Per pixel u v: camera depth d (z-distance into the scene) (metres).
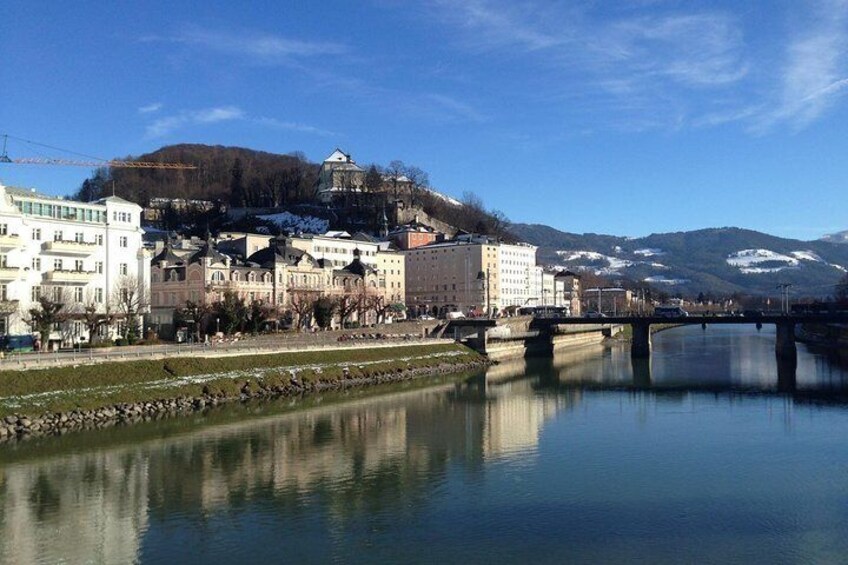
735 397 130.38
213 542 57.91
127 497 68.69
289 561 54.31
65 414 98.00
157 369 117.75
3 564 53.75
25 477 74.88
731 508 65.31
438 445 90.19
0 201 130.12
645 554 55.09
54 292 136.12
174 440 91.81
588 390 142.25
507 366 193.75
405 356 175.00
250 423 103.31
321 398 128.88
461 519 62.84
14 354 113.25
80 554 55.56
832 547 56.16
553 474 76.56
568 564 53.44
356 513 64.44
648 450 87.38
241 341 155.75
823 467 78.94
